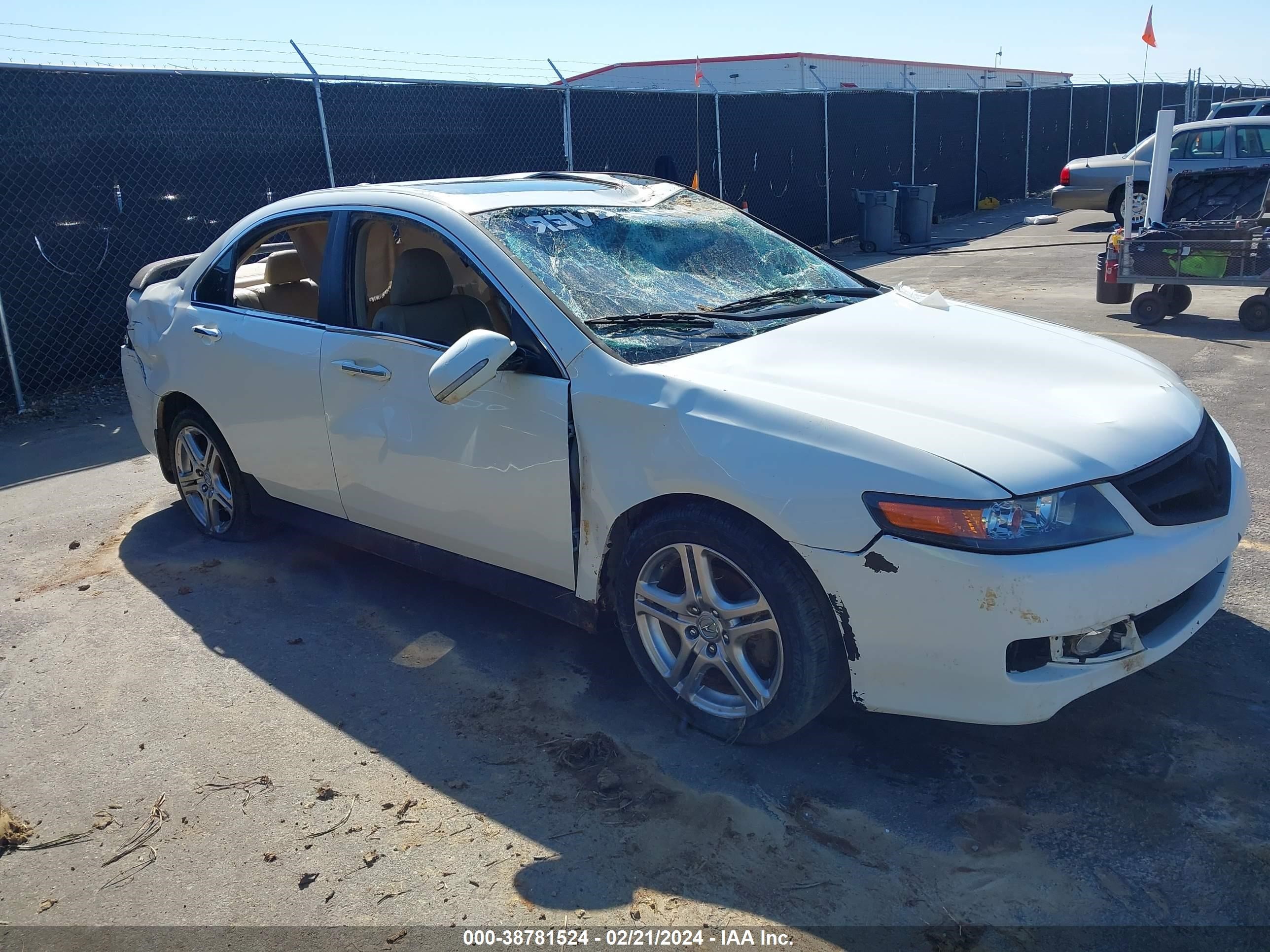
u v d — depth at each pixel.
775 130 14.90
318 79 8.88
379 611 3.98
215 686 3.45
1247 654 3.31
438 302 3.70
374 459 3.60
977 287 11.33
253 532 4.66
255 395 4.05
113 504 5.41
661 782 2.81
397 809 2.75
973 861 2.45
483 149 10.77
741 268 3.84
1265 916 2.24
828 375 2.89
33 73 7.45
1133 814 2.58
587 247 3.54
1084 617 2.41
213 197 8.62
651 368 2.93
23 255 7.61
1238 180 9.33
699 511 2.79
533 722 3.15
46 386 7.93
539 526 3.15
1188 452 2.76
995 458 2.47
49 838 2.71
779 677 2.75
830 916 2.30
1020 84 37.50
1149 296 8.65
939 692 2.53
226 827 2.71
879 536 2.47
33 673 3.59
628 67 27.22
